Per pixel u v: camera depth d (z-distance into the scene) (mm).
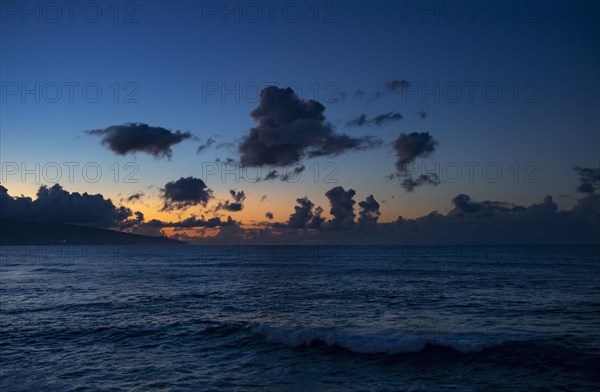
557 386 10953
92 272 55000
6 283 39500
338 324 18922
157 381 11547
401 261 83688
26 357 14000
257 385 11211
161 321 19734
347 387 11031
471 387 10969
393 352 13875
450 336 16312
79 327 18531
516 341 14664
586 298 27719
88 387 11078
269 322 19453
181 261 88250
